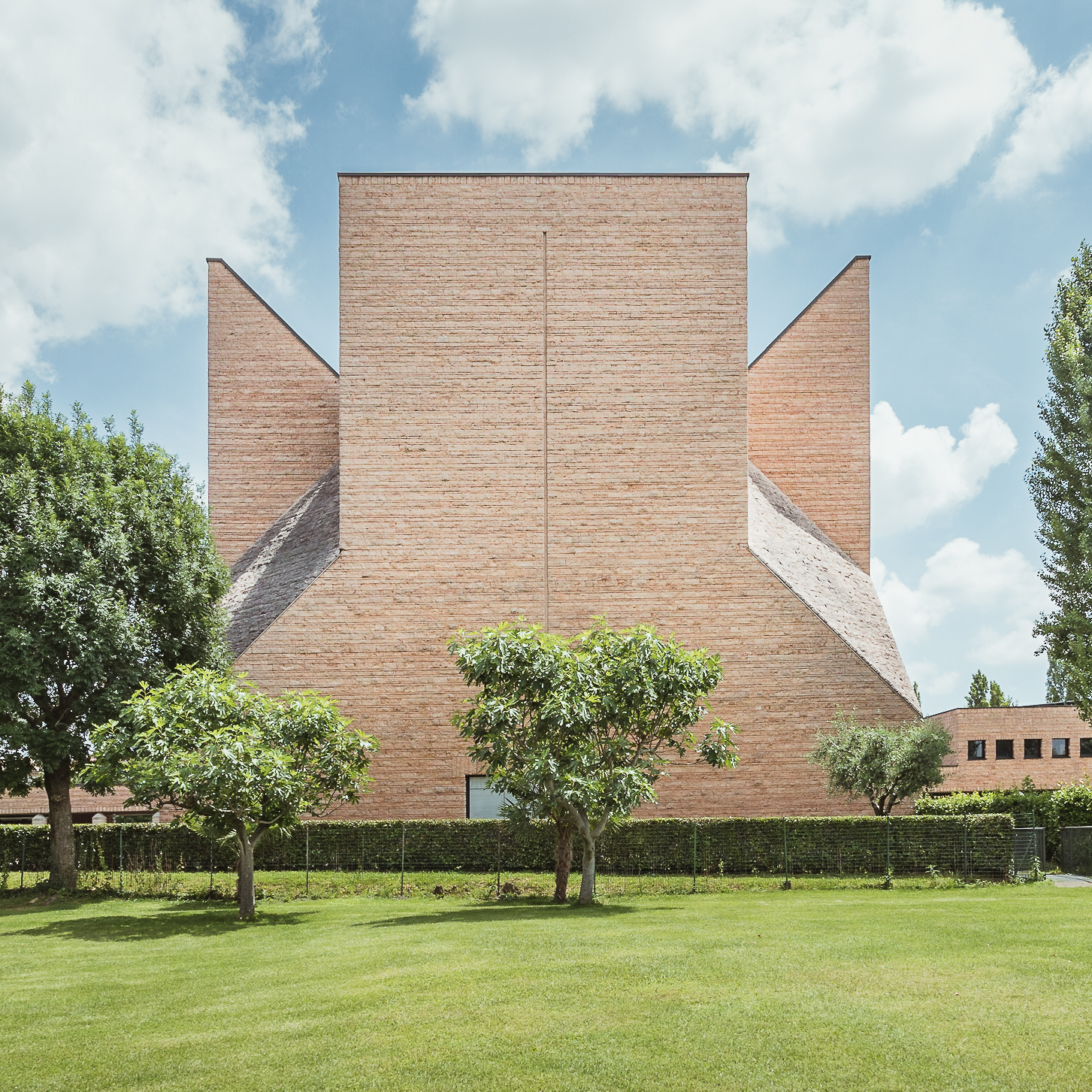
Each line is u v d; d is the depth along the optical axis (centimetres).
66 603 2147
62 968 1361
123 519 2375
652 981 1094
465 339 3142
